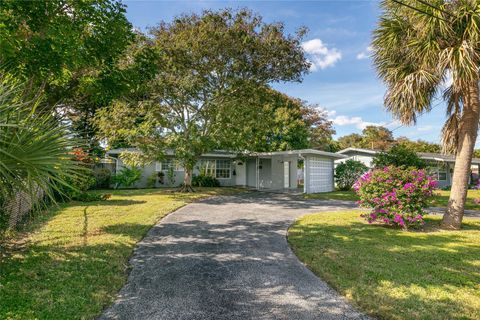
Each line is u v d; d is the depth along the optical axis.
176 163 15.20
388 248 5.12
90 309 2.94
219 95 13.77
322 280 3.79
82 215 7.73
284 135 22.44
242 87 13.43
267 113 15.59
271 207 10.20
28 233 5.73
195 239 5.75
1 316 2.72
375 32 7.17
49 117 3.43
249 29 12.16
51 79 4.98
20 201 5.82
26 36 4.33
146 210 8.68
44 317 2.74
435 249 5.06
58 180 3.31
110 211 8.40
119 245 5.09
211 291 3.47
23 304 2.96
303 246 5.25
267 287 3.58
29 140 3.08
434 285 3.55
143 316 2.89
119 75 5.43
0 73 4.00
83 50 4.76
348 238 5.84
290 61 12.61
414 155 14.74
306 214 8.77
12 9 3.84
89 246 4.98
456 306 3.04
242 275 3.96
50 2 4.09
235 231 6.46
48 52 4.15
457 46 6.06
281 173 19.55
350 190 18.44
